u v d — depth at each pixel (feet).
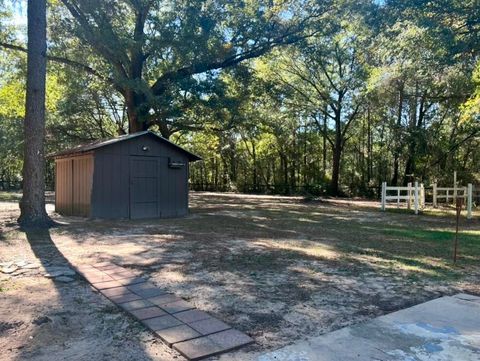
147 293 13.20
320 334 10.03
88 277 15.11
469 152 76.89
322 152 104.37
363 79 74.95
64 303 12.21
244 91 58.70
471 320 11.00
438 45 39.65
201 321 10.74
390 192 80.38
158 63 56.59
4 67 58.44
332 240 25.43
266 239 25.36
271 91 60.49
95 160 35.45
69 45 49.39
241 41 54.29
